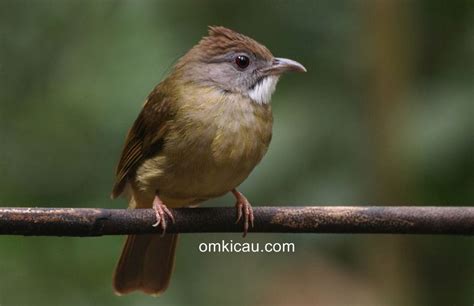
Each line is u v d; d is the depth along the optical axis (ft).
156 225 29.66
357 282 41.09
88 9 43.80
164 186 33.01
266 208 29.81
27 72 43.52
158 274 35.27
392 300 40.88
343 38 41.83
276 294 41.01
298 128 39.58
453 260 41.65
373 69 41.27
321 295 40.65
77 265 41.91
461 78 40.04
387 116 40.42
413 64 41.78
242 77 33.68
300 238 41.91
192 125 32.12
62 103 42.96
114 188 35.01
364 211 28.96
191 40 41.68
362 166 40.01
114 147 42.34
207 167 32.17
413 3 42.09
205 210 30.35
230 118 32.30
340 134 40.14
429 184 39.55
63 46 43.60
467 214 28.58
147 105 33.81
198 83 33.22
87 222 28.19
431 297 41.45
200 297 41.19
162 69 41.50
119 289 35.22
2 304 40.78
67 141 42.70
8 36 43.65
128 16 42.96
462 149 38.37
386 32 41.55
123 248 35.27
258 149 32.71
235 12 41.98
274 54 41.60
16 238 42.09
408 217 28.68
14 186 42.39
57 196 42.19
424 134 38.99
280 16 41.91
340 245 41.81
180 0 42.27
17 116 43.16
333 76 41.34
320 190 39.14
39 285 41.27
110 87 42.06
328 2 42.01
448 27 41.52
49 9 43.91
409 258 41.70
